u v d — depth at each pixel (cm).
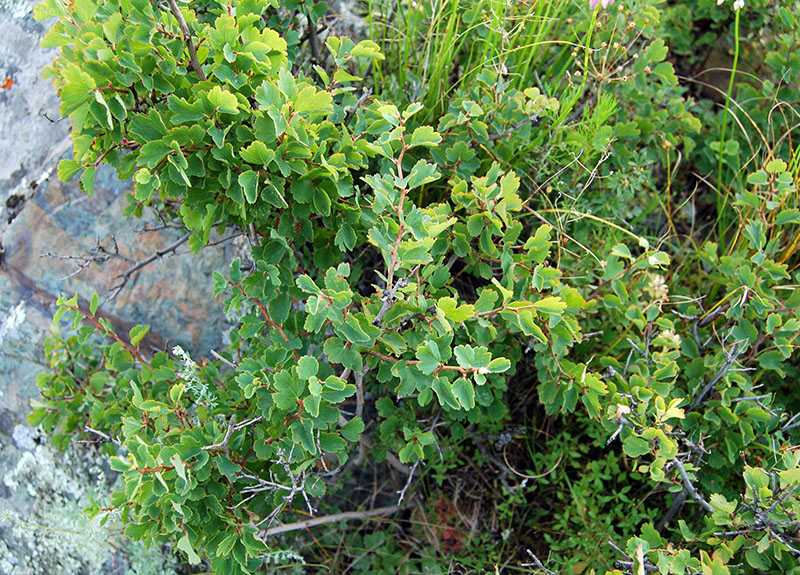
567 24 288
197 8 230
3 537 279
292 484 204
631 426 218
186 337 282
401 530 285
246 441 216
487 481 282
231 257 283
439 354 182
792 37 284
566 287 218
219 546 198
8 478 282
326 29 277
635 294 251
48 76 195
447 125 236
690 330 262
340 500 290
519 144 255
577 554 250
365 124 217
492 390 244
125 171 206
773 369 254
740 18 312
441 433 279
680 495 236
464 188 214
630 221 296
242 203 196
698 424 242
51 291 284
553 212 262
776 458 223
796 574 196
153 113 185
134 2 179
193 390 225
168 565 269
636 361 238
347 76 217
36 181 290
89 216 286
